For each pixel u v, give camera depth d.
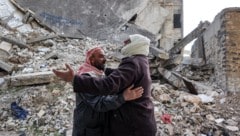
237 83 7.58
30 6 13.39
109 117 2.91
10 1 12.30
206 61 9.23
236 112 6.74
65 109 6.64
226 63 7.64
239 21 7.71
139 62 2.87
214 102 7.19
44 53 9.68
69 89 7.47
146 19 14.52
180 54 9.77
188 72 9.05
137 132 2.82
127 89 2.79
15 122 6.45
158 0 14.88
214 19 8.48
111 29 13.59
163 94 7.23
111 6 13.99
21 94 7.40
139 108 2.84
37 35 11.05
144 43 2.95
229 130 6.02
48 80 7.76
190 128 6.00
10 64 8.89
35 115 6.60
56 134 5.89
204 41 9.45
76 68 8.50
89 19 13.62
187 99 7.07
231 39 7.68
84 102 2.98
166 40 15.16
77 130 3.01
